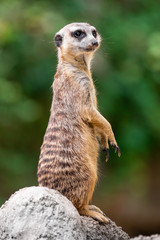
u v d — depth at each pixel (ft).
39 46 47.78
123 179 53.93
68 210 18.13
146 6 52.75
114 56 48.83
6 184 46.24
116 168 53.72
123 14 51.44
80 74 22.20
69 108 21.35
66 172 20.51
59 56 23.34
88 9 49.57
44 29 46.85
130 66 48.98
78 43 22.86
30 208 17.88
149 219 51.60
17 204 18.03
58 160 20.57
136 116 49.44
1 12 47.62
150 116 48.83
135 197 53.67
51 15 47.44
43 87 48.16
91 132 21.89
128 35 48.65
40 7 48.37
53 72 47.34
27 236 17.60
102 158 51.60
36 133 51.88
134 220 51.55
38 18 47.21
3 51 48.16
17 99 45.32
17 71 48.83
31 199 18.02
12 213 17.93
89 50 22.80
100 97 47.16
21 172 46.52
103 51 46.50
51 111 21.72
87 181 20.74
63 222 17.80
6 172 46.70
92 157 21.52
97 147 22.15
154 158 54.85
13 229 17.71
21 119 48.06
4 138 50.52
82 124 21.39
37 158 50.49
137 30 48.98
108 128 21.76
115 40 48.11
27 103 46.14
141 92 48.01
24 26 47.83
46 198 18.04
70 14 48.98
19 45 47.80
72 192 20.51
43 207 17.89
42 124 51.72
